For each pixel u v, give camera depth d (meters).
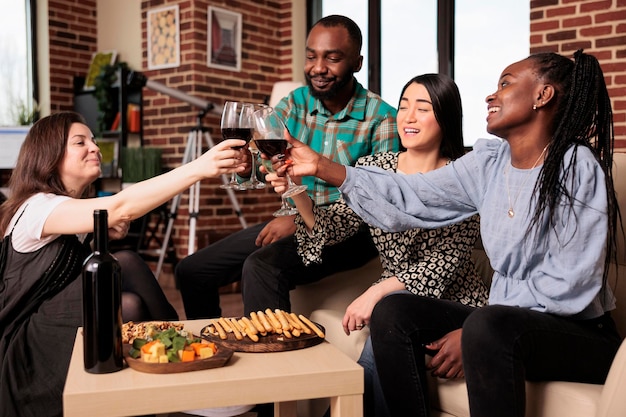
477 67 5.08
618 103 4.06
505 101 1.55
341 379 1.29
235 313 4.13
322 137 2.47
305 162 1.78
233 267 2.52
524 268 1.54
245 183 1.80
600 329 1.51
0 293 1.84
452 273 1.91
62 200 1.81
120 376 1.25
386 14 5.59
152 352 1.29
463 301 1.96
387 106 2.48
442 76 1.96
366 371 1.81
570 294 1.44
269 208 5.82
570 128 1.50
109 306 1.27
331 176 1.80
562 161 1.48
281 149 1.66
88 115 5.85
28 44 5.87
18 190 1.89
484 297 1.97
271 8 5.91
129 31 5.79
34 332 1.78
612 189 1.48
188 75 5.30
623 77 4.04
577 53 1.54
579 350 1.44
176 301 4.59
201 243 5.13
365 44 5.70
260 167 2.02
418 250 1.95
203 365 1.29
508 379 1.37
